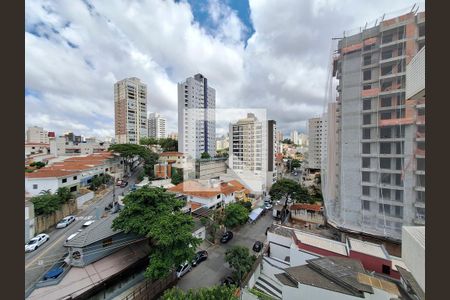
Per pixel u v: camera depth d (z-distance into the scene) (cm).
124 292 1157
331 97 1788
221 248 1786
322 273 988
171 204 1477
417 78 576
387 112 1430
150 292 1144
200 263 1527
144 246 1451
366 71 1521
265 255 1464
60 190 2122
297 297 928
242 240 1956
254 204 3039
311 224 2295
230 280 1287
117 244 1358
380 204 1457
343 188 1602
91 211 2255
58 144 4781
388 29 1387
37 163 3216
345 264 1033
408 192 1327
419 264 440
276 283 1246
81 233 1321
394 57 1378
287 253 1452
